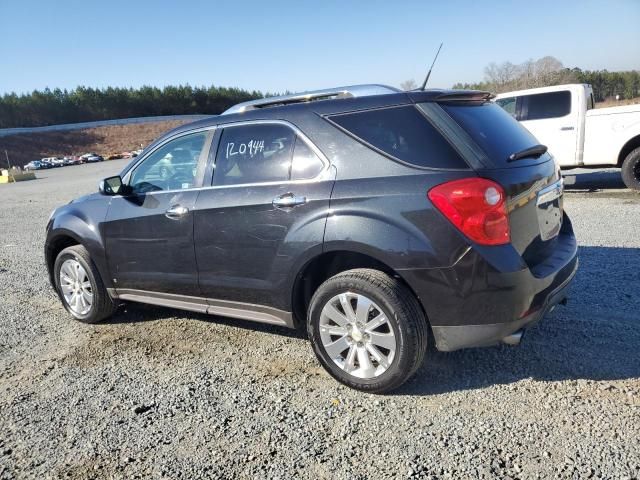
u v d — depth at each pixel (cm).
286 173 356
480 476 253
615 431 279
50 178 3619
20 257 835
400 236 308
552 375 341
